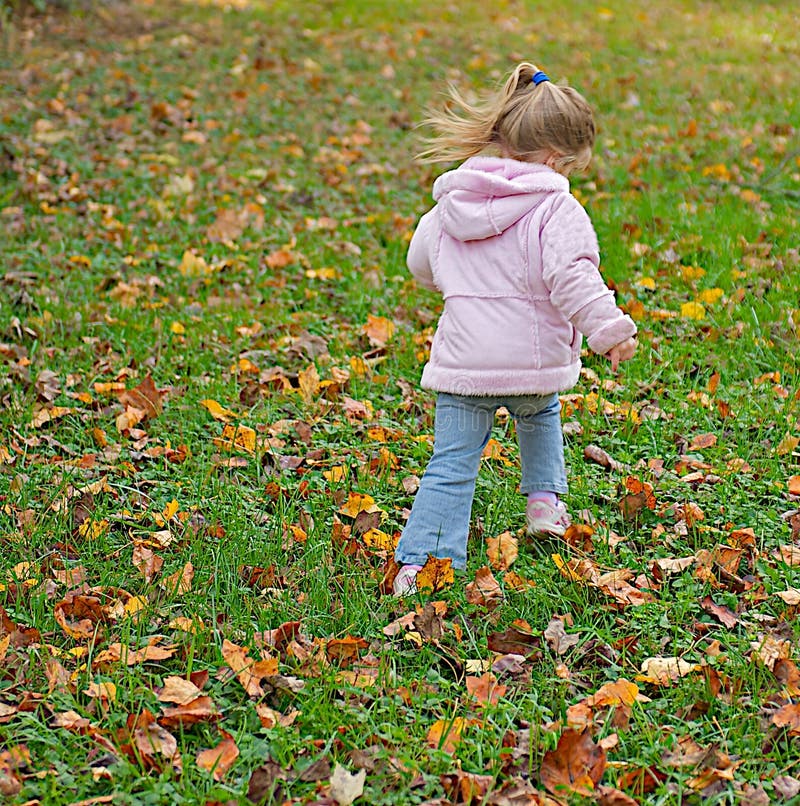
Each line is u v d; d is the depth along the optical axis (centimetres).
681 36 1154
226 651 288
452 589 323
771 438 413
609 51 1081
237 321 526
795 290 528
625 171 722
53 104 880
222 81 974
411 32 1156
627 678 287
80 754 256
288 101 921
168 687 276
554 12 1264
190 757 254
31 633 296
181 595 319
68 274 583
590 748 253
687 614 315
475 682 281
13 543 344
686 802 247
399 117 870
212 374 476
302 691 276
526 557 344
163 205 681
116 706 269
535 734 261
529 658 298
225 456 405
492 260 315
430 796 247
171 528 357
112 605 312
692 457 401
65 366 478
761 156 745
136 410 433
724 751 260
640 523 363
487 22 1210
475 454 328
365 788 247
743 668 284
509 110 327
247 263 604
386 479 388
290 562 342
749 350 479
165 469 399
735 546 343
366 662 291
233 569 332
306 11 1247
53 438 414
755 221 617
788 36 1156
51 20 1162
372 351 493
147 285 567
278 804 244
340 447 414
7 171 732
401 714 272
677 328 501
